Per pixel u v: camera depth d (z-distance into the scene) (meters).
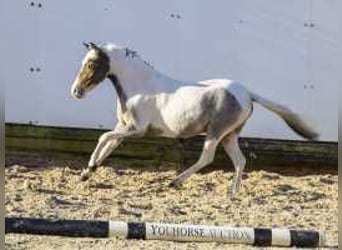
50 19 16.19
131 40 16.36
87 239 10.25
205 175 15.52
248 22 16.53
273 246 10.05
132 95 13.96
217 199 13.45
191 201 13.14
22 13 16.11
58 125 16.25
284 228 11.27
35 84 16.17
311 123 14.58
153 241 10.19
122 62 13.95
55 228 9.56
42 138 16.22
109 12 16.30
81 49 16.27
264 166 16.67
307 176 16.09
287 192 14.32
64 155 16.27
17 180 13.91
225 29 16.50
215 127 13.72
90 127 16.31
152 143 16.44
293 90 16.64
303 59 16.64
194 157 16.44
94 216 11.60
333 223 11.97
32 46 16.14
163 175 15.27
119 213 11.84
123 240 10.20
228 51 16.50
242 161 13.89
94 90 16.28
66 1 16.22
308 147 16.70
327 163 16.77
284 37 16.59
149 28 16.38
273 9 16.56
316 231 10.38
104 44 15.59
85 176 14.06
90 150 16.31
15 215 11.28
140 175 15.17
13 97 16.11
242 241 9.90
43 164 15.59
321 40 16.67
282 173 16.42
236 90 13.82
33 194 12.84
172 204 12.79
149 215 11.88
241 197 13.70
